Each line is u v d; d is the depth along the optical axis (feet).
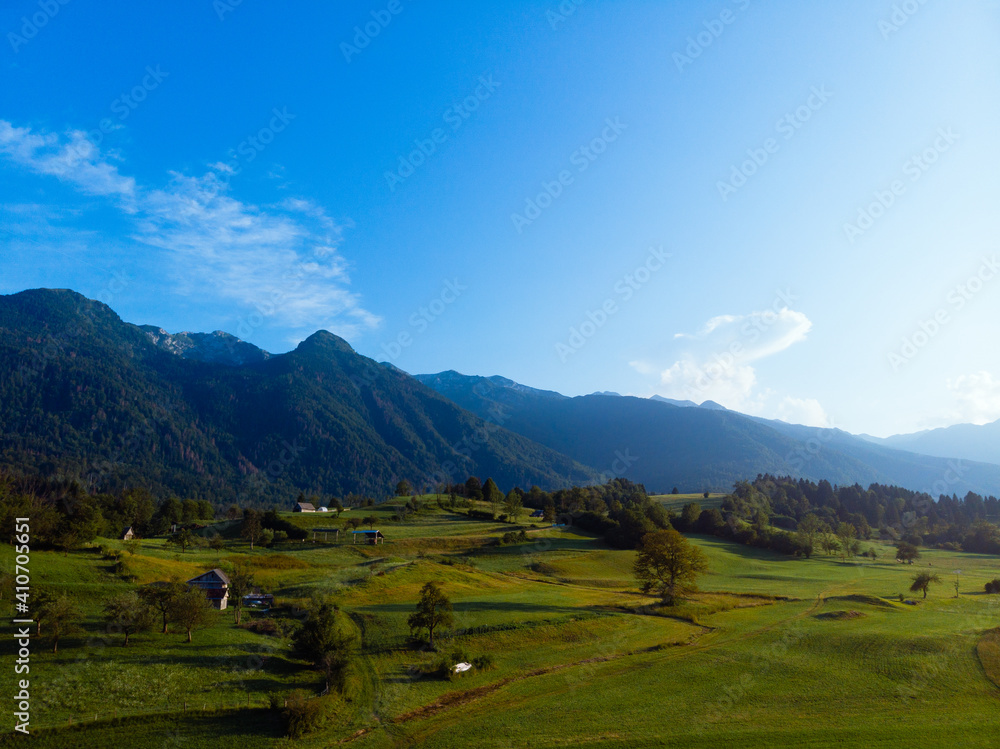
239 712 156.97
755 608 294.05
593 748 141.49
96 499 563.07
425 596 219.41
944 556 533.96
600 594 332.19
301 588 308.60
